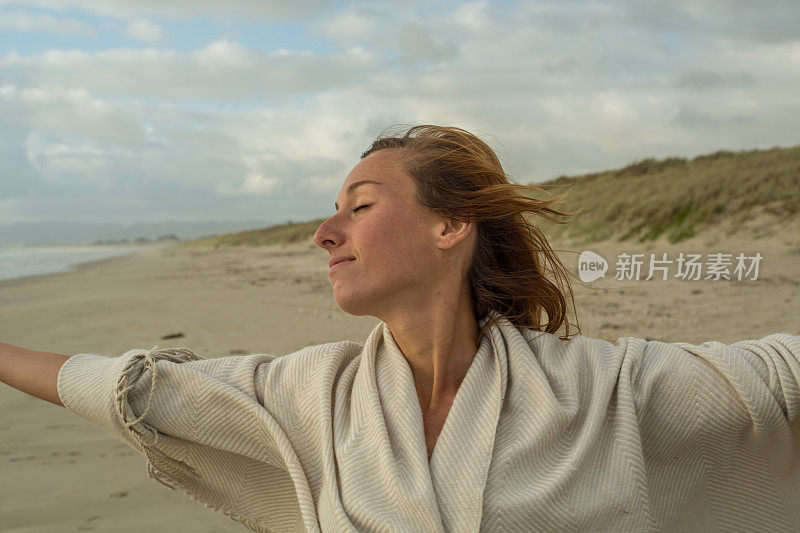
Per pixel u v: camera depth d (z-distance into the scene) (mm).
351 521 1100
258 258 29797
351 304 1188
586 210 24203
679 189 22531
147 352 1322
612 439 1181
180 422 1260
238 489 1334
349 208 1211
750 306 8195
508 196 1228
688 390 1229
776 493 1258
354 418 1216
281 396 1286
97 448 3555
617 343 1337
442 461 1133
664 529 1241
